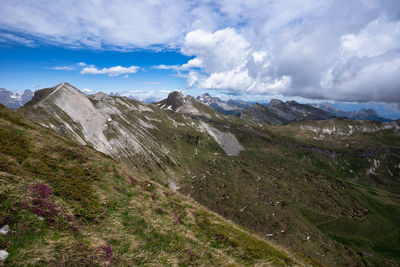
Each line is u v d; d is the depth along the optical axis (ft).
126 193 68.74
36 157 57.62
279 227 345.92
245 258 57.77
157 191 89.81
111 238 40.86
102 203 52.90
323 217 405.18
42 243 32.09
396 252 336.08
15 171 44.06
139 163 440.86
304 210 418.10
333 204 465.47
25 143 62.59
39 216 36.78
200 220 77.66
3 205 34.17
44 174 50.65
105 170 78.18
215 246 59.57
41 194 41.88
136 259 37.91
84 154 82.89
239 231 79.41
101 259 33.99
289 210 404.16
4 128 66.69
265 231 333.01
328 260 296.92
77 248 33.86
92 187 59.06
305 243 319.68
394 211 471.21
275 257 64.44
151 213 61.57
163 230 53.83
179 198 98.68
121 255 37.24
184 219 73.05
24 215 34.78
